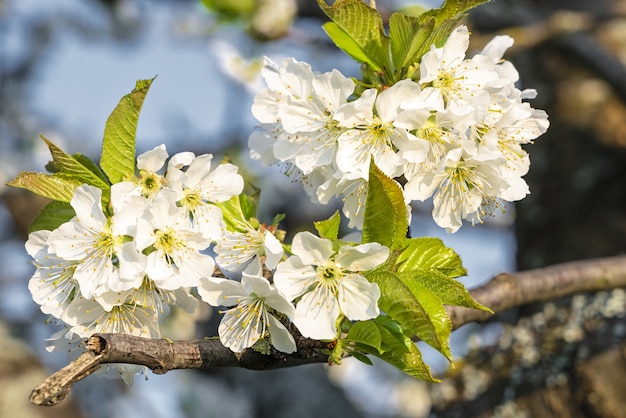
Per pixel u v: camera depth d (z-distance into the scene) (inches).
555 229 35.6
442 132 22.7
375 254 22.0
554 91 37.6
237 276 29.9
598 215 34.7
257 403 40.9
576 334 30.5
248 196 24.1
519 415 30.1
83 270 22.3
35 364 39.8
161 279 22.2
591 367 30.0
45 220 23.0
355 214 23.2
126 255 22.2
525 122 23.9
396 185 21.9
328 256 22.1
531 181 36.9
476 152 22.8
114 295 22.4
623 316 30.4
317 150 23.1
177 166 22.8
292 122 23.1
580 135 36.1
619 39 38.4
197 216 22.7
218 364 22.3
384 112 22.8
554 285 27.3
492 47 24.1
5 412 37.1
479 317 26.3
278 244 22.2
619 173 34.9
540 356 30.5
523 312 32.1
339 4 23.1
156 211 22.3
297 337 22.5
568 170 35.8
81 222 22.3
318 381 42.4
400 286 21.8
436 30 23.2
